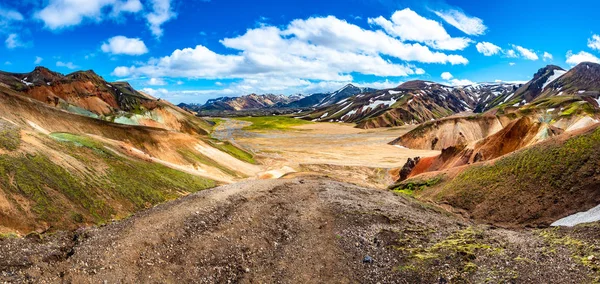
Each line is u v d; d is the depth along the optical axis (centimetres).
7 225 2209
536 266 1614
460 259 1727
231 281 1552
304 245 1936
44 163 3014
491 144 7250
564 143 3169
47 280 1336
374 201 3064
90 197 3011
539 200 2798
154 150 6875
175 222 1961
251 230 2055
